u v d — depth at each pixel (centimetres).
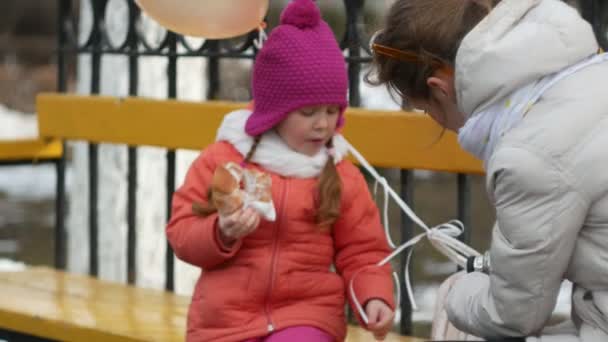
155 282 966
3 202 1842
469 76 442
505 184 432
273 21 1711
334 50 512
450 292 484
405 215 632
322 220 512
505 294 444
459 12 455
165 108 709
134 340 587
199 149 694
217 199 486
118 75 964
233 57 686
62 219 800
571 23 441
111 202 976
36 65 2978
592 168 425
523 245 431
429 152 607
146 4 571
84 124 752
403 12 466
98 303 674
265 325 508
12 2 3119
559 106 433
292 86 504
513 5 442
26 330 644
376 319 507
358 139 629
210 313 514
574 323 462
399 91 482
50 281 741
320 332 510
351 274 523
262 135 524
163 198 970
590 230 437
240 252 516
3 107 2722
